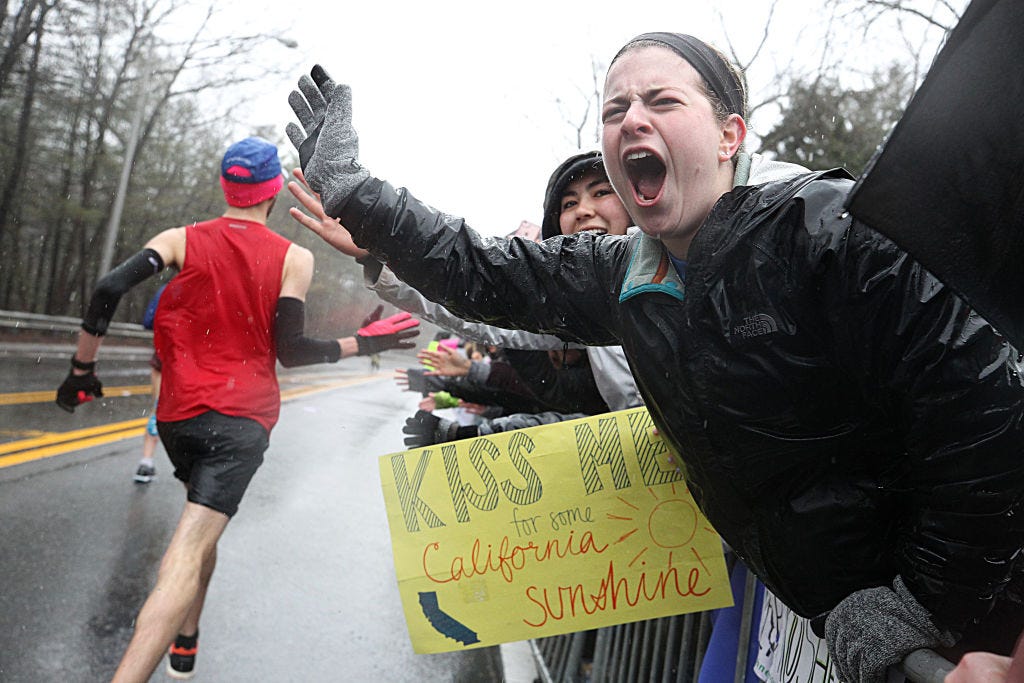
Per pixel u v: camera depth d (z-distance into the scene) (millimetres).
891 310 1251
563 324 1745
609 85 1539
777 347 1354
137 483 6531
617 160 1515
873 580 1473
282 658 3637
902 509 1445
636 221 1528
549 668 3717
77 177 31203
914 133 1072
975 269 1122
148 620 2678
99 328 3307
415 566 2324
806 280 1320
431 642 2293
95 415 9922
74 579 4172
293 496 6781
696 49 1508
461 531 2332
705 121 1470
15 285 31953
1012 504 1252
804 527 1465
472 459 2357
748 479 1477
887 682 1478
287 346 3271
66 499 5711
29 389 11477
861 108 12484
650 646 2684
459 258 1711
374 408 15539
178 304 3199
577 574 2283
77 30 27500
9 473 6211
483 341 2889
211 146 33344
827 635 1490
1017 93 1049
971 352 1211
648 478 2289
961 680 1097
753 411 1401
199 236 3268
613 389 2734
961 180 1093
